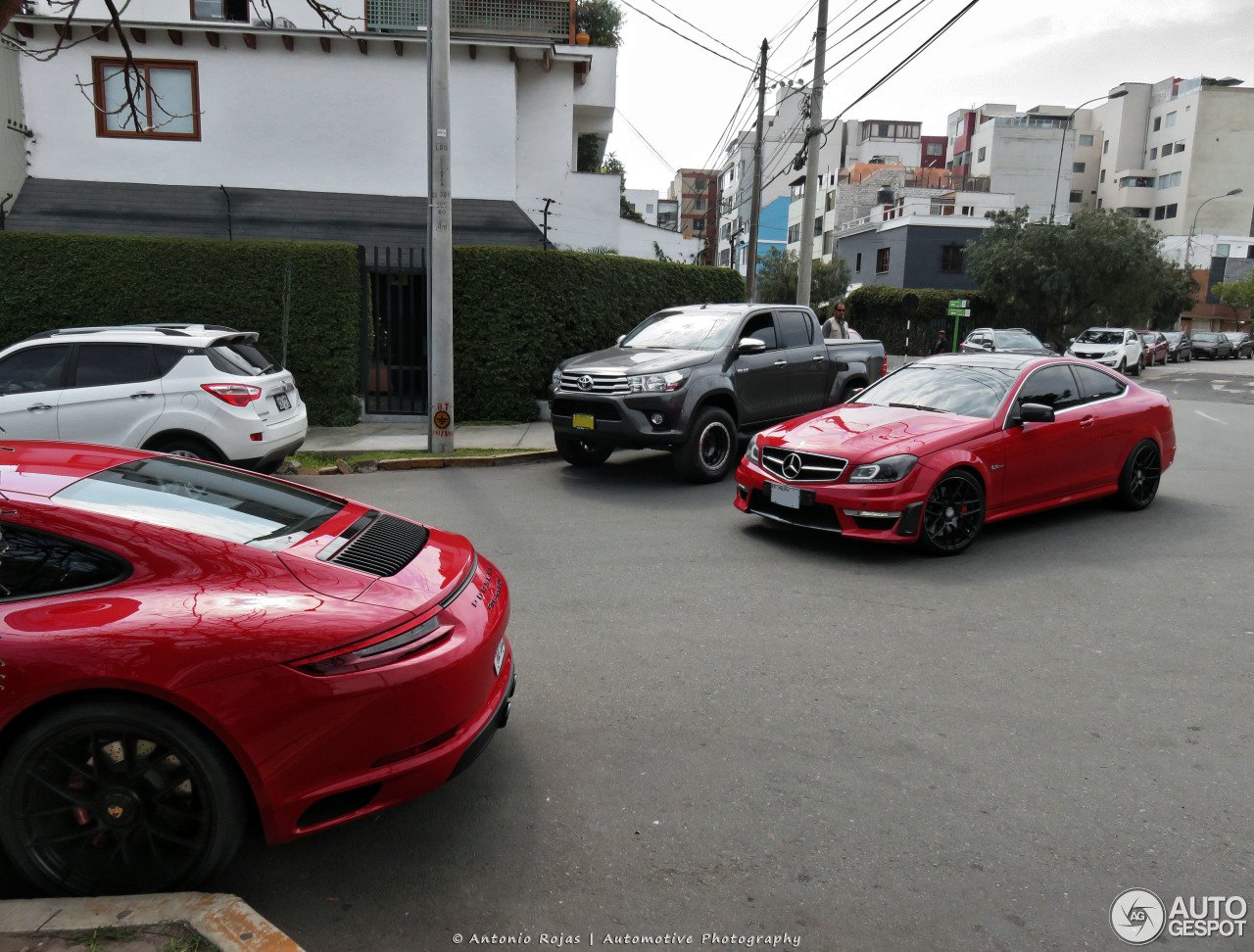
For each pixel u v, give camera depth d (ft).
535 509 26.45
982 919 8.42
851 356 36.52
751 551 21.81
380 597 8.91
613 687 13.71
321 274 41.09
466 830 9.84
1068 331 121.80
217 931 7.49
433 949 7.95
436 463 33.88
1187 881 9.06
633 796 10.56
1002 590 18.83
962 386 23.84
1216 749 11.84
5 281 38.96
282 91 53.62
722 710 12.92
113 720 7.82
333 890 8.77
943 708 13.05
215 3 52.75
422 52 54.34
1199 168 237.66
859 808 10.35
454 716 8.91
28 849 8.08
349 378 42.09
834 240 169.17
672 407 28.76
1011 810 10.34
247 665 7.86
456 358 43.34
